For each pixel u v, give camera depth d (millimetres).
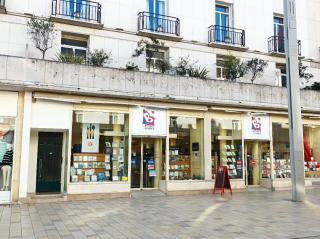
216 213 9250
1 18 12914
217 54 16766
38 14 13508
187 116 14438
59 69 11977
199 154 14578
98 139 12891
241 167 15242
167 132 13984
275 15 18875
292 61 12406
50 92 11914
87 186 12242
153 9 15875
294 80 12344
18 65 11398
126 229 7227
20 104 11578
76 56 13180
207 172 14438
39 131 12750
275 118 16328
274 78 18000
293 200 11781
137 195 13047
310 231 7125
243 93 15219
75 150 12453
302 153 12047
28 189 12430
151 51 14742
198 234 6824
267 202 11453
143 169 14000
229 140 15195
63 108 12258
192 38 16250
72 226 7520
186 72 15039
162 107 13781
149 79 13422
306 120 17125
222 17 17578
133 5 15250
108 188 12586
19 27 13109
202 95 14344
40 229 7230
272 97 15875
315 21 19734
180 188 13727
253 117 15773
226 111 15078
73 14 13992
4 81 11094
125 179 13070
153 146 14281
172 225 7648
